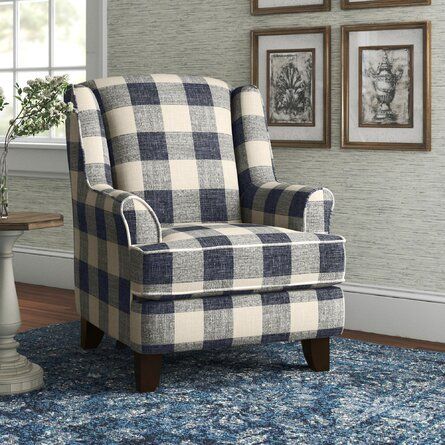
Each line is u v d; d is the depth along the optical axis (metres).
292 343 4.43
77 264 4.13
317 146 4.95
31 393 3.53
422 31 4.59
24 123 3.59
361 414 3.29
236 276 3.55
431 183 4.63
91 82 4.32
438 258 4.63
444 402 3.46
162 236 3.63
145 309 3.44
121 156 4.14
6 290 3.58
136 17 5.56
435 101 4.59
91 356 4.15
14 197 6.25
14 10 6.26
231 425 3.16
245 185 4.31
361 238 4.88
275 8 5.02
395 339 4.70
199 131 4.29
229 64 5.24
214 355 4.18
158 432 3.08
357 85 4.80
